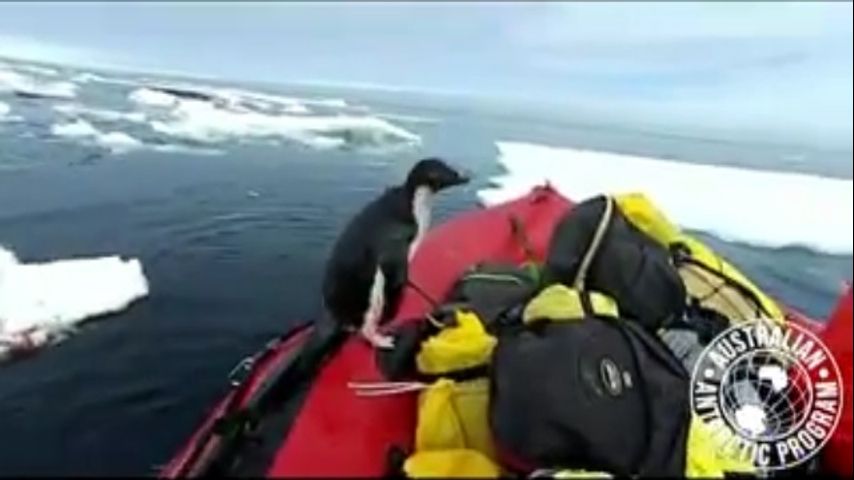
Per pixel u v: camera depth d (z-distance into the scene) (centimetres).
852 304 294
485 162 802
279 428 240
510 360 241
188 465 251
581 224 304
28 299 513
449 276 328
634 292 292
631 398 249
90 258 574
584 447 233
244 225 644
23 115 892
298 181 752
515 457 229
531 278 310
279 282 554
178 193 709
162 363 449
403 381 260
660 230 338
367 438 234
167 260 582
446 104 993
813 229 642
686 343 291
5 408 411
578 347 251
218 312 515
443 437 233
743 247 608
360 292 271
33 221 631
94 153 805
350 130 889
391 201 276
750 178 745
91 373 449
